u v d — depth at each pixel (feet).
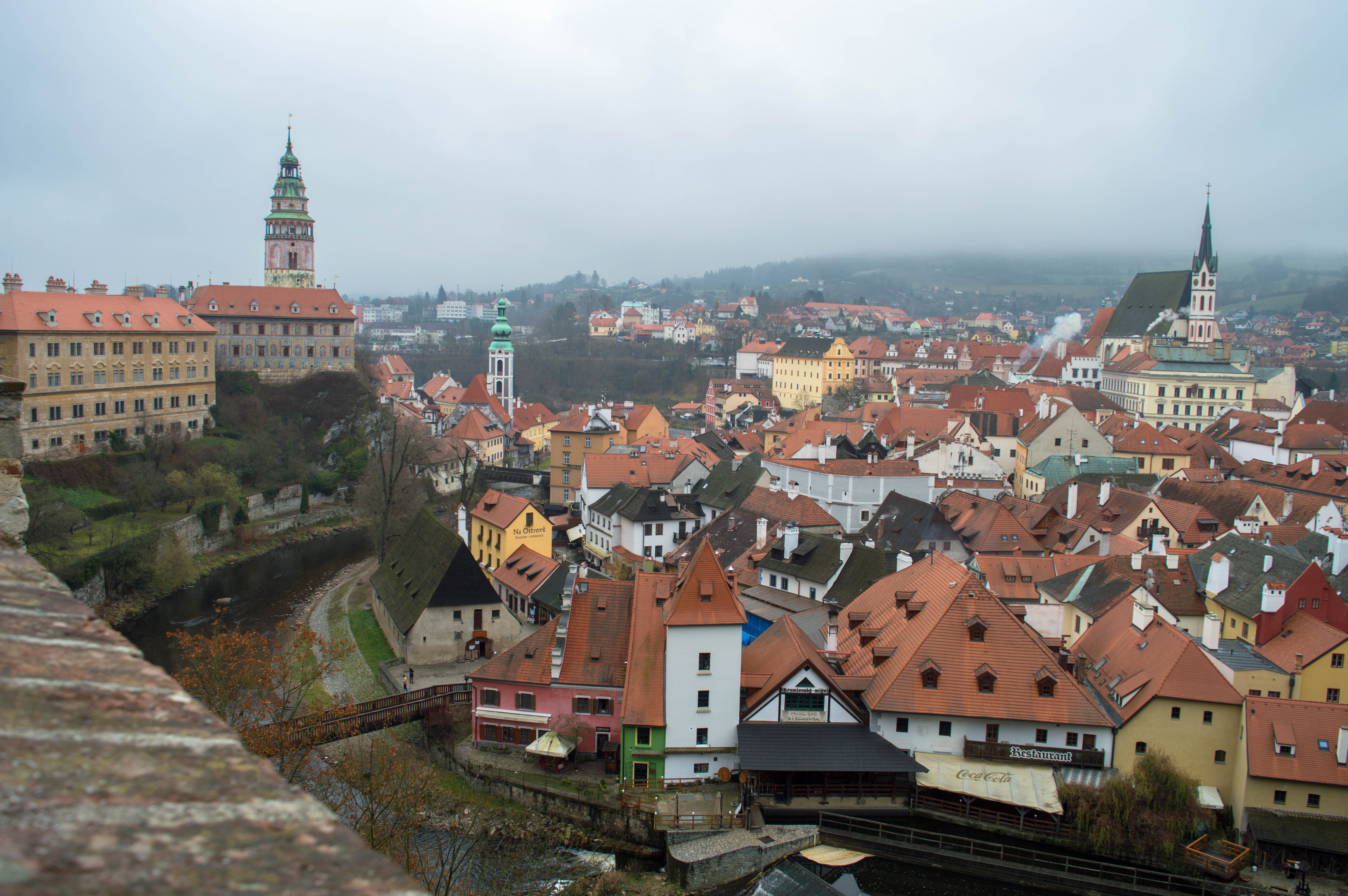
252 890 16.11
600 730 265.54
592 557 519.60
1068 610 322.34
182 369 620.08
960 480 528.63
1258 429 634.84
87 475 517.55
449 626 344.28
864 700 246.27
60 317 530.68
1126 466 558.97
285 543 564.71
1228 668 261.03
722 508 499.10
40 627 26.89
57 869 15.70
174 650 368.07
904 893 207.62
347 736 258.98
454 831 232.32
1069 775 231.91
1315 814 220.23
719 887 210.59
